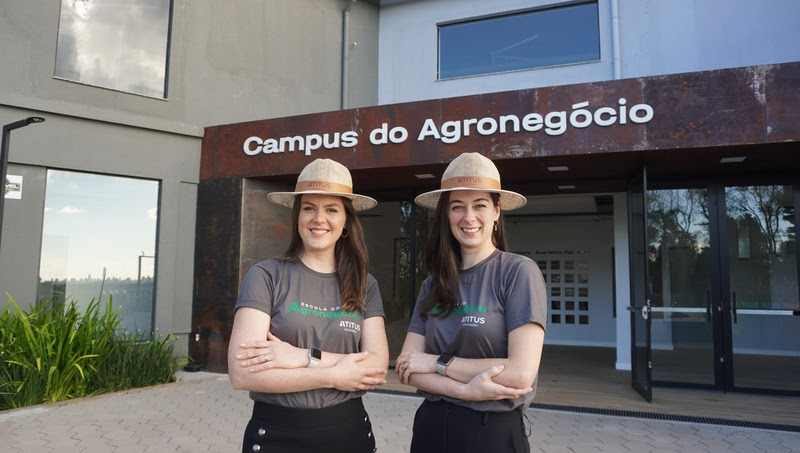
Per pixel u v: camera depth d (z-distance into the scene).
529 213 11.71
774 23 8.05
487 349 2.05
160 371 6.66
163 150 7.69
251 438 2.06
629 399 6.27
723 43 8.27
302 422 2.05
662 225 7.20
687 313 7.04
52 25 7.01
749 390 6.64
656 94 5.63
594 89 5.82
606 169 6.59
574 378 7.61
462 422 2.03
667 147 5.55
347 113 6.88
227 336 7.38
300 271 2.24
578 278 11.88
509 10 9.68
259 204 7.62
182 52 7.99
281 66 9.04
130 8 7.69
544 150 5.95
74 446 4.34
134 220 7.57
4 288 6.55
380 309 2.37
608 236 11.75
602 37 8.99
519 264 2.10
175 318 7.60
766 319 6.73
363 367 2.12
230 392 6.26
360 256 2.31
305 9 9.44
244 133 7.55
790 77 5.29
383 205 8.05
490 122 6.18
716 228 6.98
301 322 2.12
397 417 5.36
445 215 2.26
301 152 7.13
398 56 10.35
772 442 4.64
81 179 7.25
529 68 9.46
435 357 2.13
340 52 9.85
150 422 5.04
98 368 6.17
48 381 5.61
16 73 6.73
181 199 7.77
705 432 4.93
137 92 7.64
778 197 6.79
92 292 7.24
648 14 8.69
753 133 5.33
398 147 6.59
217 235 7.60
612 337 11.49
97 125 7.26
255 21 8.80
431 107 6.46
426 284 2.32
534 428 5.05
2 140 6.11
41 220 6.86
